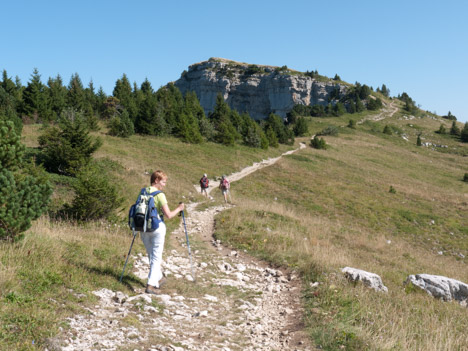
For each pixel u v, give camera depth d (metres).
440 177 57.69
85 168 12.90
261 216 17.33
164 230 5.77
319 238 15.52
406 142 90.00
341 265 9.47
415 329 5.66
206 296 6.43
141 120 44.91
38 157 20.41
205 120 53.94
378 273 10.36
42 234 7.49
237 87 185.75
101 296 5.11
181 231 13.47
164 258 8.70
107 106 58.69
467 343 5.40
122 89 76.38
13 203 6.04
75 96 54.31
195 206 20.30
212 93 189.62
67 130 20.22
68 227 10.48
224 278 7.97
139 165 27.73
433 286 9.07
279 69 181.00
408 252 17.91
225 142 50.84
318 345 4.62
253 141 54.91
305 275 8.09
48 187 7.28
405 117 123.50
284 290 7.36
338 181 41.25
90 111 53.97
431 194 40.81
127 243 9.13
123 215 14.17
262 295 6.99
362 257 13.76
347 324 5.29
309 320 5.48
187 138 45.69
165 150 38.62
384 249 16.81
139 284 6.25
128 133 40.22
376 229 27.30
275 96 176.00
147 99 46.41
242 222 14.71
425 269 14.75
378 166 56.97
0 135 8.11
